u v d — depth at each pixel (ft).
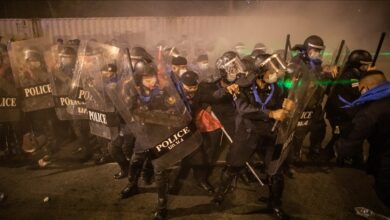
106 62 12.89
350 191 13.93
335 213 12.46
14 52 14.28
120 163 14.65
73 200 13.51
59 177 15.37
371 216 11.96
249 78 11.32
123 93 10.75
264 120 11.12
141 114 10.64
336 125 15.43
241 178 15.03
